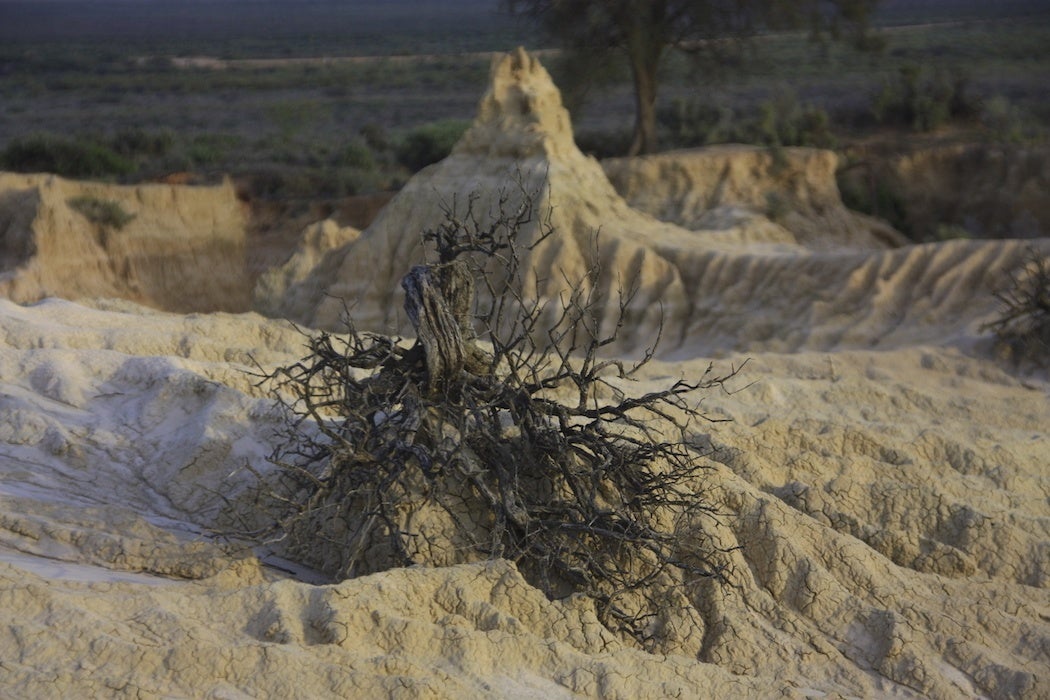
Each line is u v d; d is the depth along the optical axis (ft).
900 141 162.20
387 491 36.86
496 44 434.71
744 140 154.92
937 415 61.16
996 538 42.83
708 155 121.08
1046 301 71.82
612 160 120.26
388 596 31.73
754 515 40.52
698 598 37.45
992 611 38.50
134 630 29.01
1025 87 238.07
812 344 80.94
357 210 127.03
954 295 81.00
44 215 104.94
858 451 49.80
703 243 93.45
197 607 30.50
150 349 53.21
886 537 42.63
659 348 85.46
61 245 105.40
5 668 26.84
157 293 111.55
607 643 33.91
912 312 81.05
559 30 134.72
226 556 35.68
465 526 37.68
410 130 215.92
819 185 122.42
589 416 39.17
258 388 49.24
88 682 26.81
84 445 44.01
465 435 36.96
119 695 26.68
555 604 34.12
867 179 134.00
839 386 61.21
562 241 87.71
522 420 37.83
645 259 87.76
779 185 121.39
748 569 38.68
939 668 36.04
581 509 37.17
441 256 38.37
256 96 294.46
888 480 45.93
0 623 27.89
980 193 132.57
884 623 36.94
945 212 133.39
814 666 35.76
